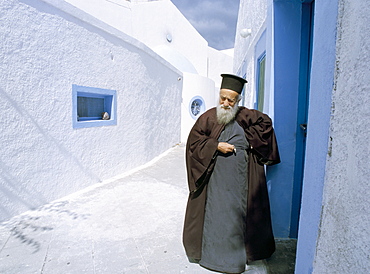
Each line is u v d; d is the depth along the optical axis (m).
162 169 6.66
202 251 2.43
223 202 2.36
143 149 7.24
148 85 7.52
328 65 1.31
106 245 2.84
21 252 2.67
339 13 1.21
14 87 3.47
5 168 3.40
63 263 2.49
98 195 4.52
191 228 2.46
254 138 2.36
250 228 2.38
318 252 1.34
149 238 3.00
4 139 3.37
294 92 2.66
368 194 0.96
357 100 1.05
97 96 5.48
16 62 3.48
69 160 4.52
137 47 6.66
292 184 2.77
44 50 3.92
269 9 2.88
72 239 2.96
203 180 2.40
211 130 2.46
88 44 4.88
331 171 1.24
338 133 1.19
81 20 4.65
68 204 4.06
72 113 4.55
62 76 4.30
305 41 2.60
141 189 4.90
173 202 4.20
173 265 2.47
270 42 2.82
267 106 2.95
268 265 2.43
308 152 1.53
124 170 6.30
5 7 3.30
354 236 1.04
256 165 2.46
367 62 0.99
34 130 3.81
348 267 1.07
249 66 5.85
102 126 5.41
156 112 8.32
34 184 3.84
